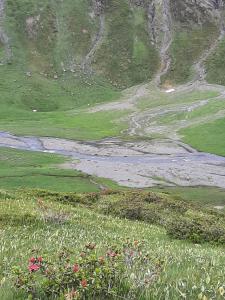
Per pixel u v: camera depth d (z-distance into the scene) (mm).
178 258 13836
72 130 163875
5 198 33062
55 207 30547
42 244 16516
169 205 39594
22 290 7750
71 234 20078
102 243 17781
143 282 7945
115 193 45219
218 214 42625
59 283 7574
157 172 106875
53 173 100125
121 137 154000
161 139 150750
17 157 117500
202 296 7660
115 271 8188
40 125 172000
